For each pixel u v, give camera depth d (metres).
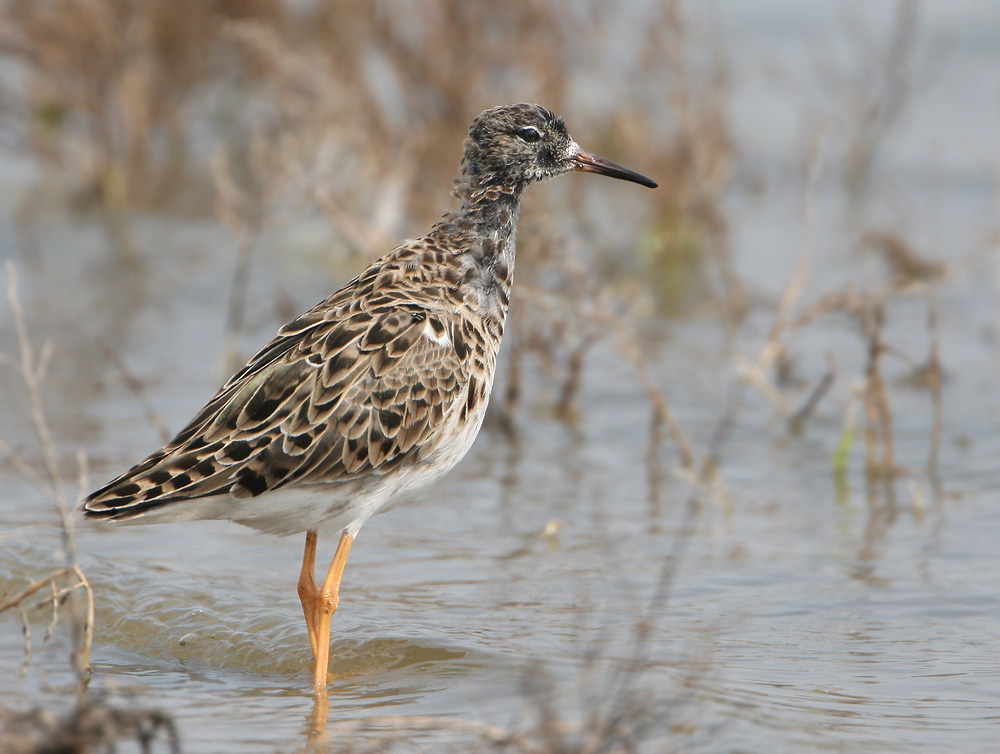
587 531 11.08
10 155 23.44
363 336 8.80
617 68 23.19
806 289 17.30
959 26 27.38
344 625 9.26
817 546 10.70
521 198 10.44
